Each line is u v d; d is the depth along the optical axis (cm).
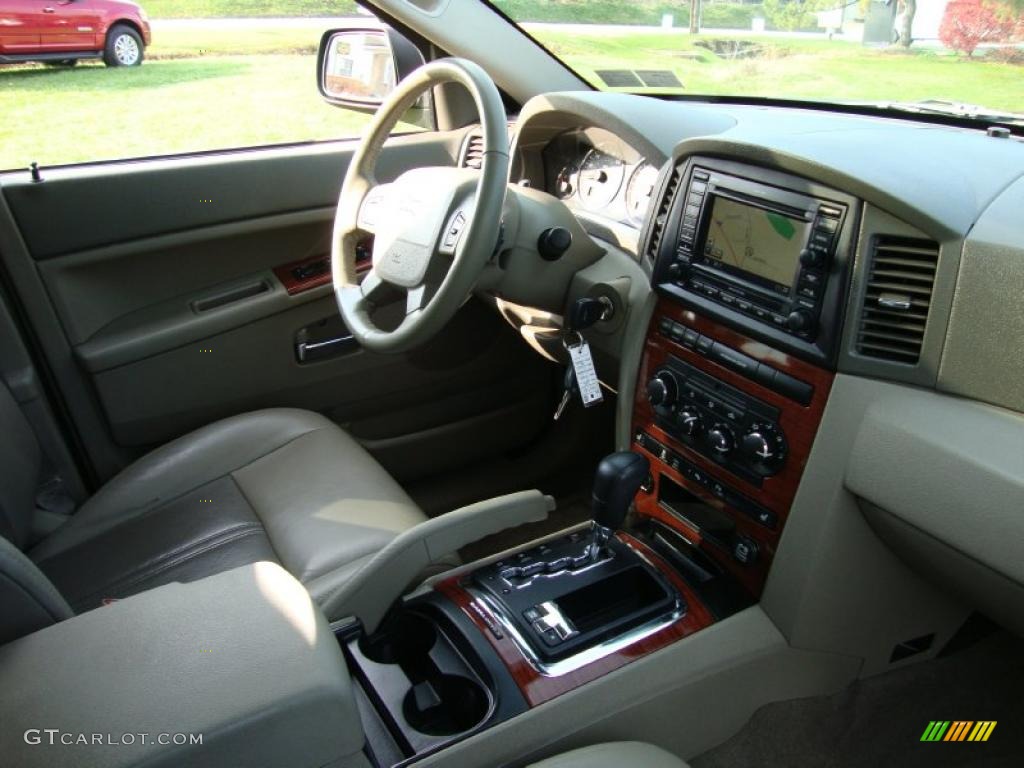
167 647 78
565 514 224
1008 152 129
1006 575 102
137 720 70
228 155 189
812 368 121
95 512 159
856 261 112
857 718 150
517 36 201
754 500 133
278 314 195
